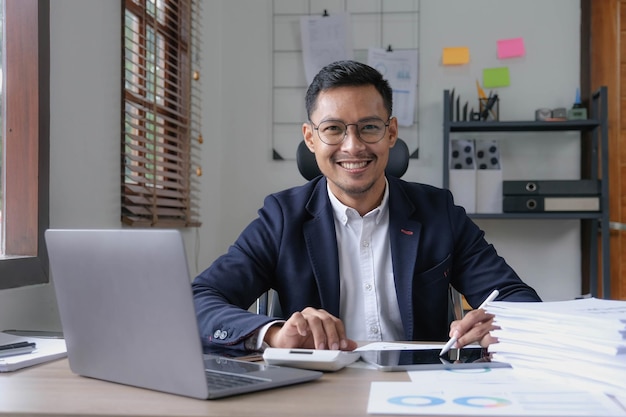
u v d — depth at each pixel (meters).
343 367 0.99
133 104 2.25
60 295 0.95
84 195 1.90
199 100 2.85
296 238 1.54
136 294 0.84
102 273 0.88
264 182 3.25
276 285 1.56
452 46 3.17
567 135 3.15
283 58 3.24
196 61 2.92
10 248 1.66
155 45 2.42
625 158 3.07
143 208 2.29
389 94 1.49
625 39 3.08
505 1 3.16
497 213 2.91
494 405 0.75
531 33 3.15
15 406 0.77
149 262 0.81
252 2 3.26
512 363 0.97
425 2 3.19
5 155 1.66
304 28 3.21
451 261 1.56
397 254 1.51
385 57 3.18
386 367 0.96
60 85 1.77
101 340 0.91
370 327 1.54
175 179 2.68
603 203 2.84
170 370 0.82
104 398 0.81
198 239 2.95
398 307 1.54
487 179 2.96
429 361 1.01
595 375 0.84
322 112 1.45
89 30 1.93
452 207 1.63
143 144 2.41
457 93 3.17
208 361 1.00
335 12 3.21
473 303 1.57
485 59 3.17
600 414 0.71
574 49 3.14
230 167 3.26
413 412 0.72
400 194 1.59
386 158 1.49
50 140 1.72
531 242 3.15
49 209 1.69
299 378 0.88
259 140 3.25
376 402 0.77
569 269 3.13
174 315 0.80
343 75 1.43
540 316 0.94
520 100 3.16
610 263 3.08
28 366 1.03
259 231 1.57
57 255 0.93
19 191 1.65
